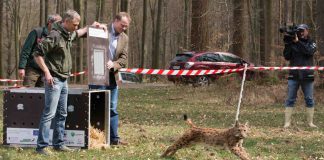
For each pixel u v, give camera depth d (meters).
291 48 11.50
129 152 7.94
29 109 8.13
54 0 46.59
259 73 20.59
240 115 14.38
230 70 12.74
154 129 11.16
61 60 7.52
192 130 7.25
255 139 9.73
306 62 11.52
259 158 7.73
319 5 18.86
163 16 54.09
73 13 7.49
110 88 8.62
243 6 25.53
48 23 9.15
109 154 7.71
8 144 8.21
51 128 8.08
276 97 17.36
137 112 15.05
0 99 18.25
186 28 41.84
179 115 14.37
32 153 7.62
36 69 9.38
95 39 8.02
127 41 8.71
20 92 8.14
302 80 11.62
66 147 7.91
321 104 16.61
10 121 8.20
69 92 8.02
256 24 35.66
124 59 8.62
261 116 14.10
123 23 8.55
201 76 24.47
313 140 9.78
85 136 8.02
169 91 21.69
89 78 7.92
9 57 47.19
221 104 17.45
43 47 7.31
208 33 25.27
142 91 22.19
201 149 8.22
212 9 29.61
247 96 17.55
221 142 6.99
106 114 8.41
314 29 22.28
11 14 43.41
